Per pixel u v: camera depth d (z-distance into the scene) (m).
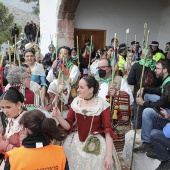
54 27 8.55
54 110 2.28
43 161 1.58
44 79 3.59
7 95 1.98
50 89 3.17
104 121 2.30
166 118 2.75
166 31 9.35
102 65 2.92
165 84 2.89
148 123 2.89
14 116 2.03
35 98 2.51
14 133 2.00
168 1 9.15
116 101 2.75
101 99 2.36
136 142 3.38
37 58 5.38
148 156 2.91
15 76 2.41
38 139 1.61
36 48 5.74
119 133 2.81
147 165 2.97
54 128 1.64
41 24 10.34
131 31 9.49
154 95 3.23
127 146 3.40
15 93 2.02
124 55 5.86
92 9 9.08
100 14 9.16
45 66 5.59
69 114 2.39
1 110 2.15
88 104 2.33
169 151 2.73
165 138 2.63
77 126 2.35
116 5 9.24
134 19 9.45
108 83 2.93
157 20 9.61
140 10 9.45
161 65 2.94
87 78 2.28
